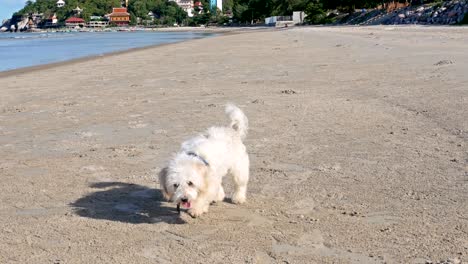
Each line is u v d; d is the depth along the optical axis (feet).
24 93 22.04
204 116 15.16
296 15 166.61
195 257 6.70
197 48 50.14
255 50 42.78
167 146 12.07
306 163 10.46
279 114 15.10
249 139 12.42
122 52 50.42
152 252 6.89
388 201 8.30
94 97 19.94
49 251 7.02
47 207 8.68
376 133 12.51
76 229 7.73
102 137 13.28
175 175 7.12
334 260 6.45
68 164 11.03
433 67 23.70
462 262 6.23
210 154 7.59
